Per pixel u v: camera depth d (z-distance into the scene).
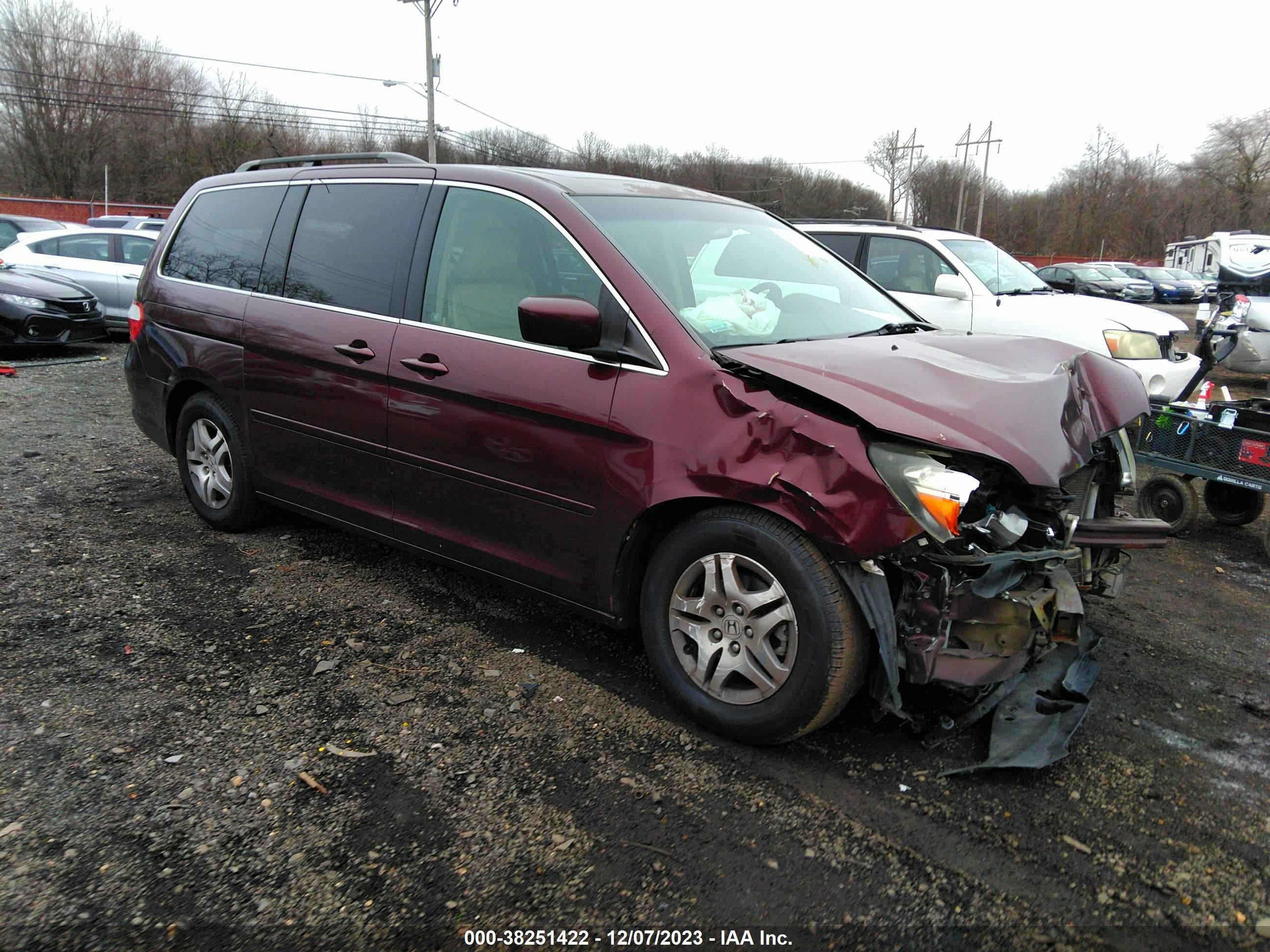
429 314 3.54
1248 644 3.91
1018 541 2.71
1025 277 8.44
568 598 3.23
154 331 4.78
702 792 2.65
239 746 2.79
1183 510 5.52
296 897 2.16
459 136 44.38
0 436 6.59
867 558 2.49
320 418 3.93
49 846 2.29
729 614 2.84
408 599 3.97
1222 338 6.79
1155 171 63.28
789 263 3.79
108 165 51.84
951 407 2.59
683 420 2.81
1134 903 2.26
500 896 2.20
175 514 5.00
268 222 4.31
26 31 50.25
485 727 2.96
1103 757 2.93
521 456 3.21
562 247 3.23
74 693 3.05
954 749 2.90
